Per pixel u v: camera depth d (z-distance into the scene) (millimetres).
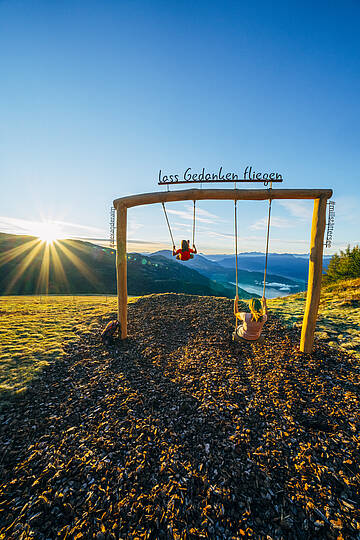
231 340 7898
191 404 4777
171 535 2615
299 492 3061
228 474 3316
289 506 2902
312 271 6402
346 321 9289
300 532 2631
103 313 11719
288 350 7016
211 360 6566
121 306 7734
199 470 3383
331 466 3404
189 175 6352
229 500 2979
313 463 3455
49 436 3914
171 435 4012
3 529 2625
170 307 11477
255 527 2688
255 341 5168
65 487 3107
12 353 6715
